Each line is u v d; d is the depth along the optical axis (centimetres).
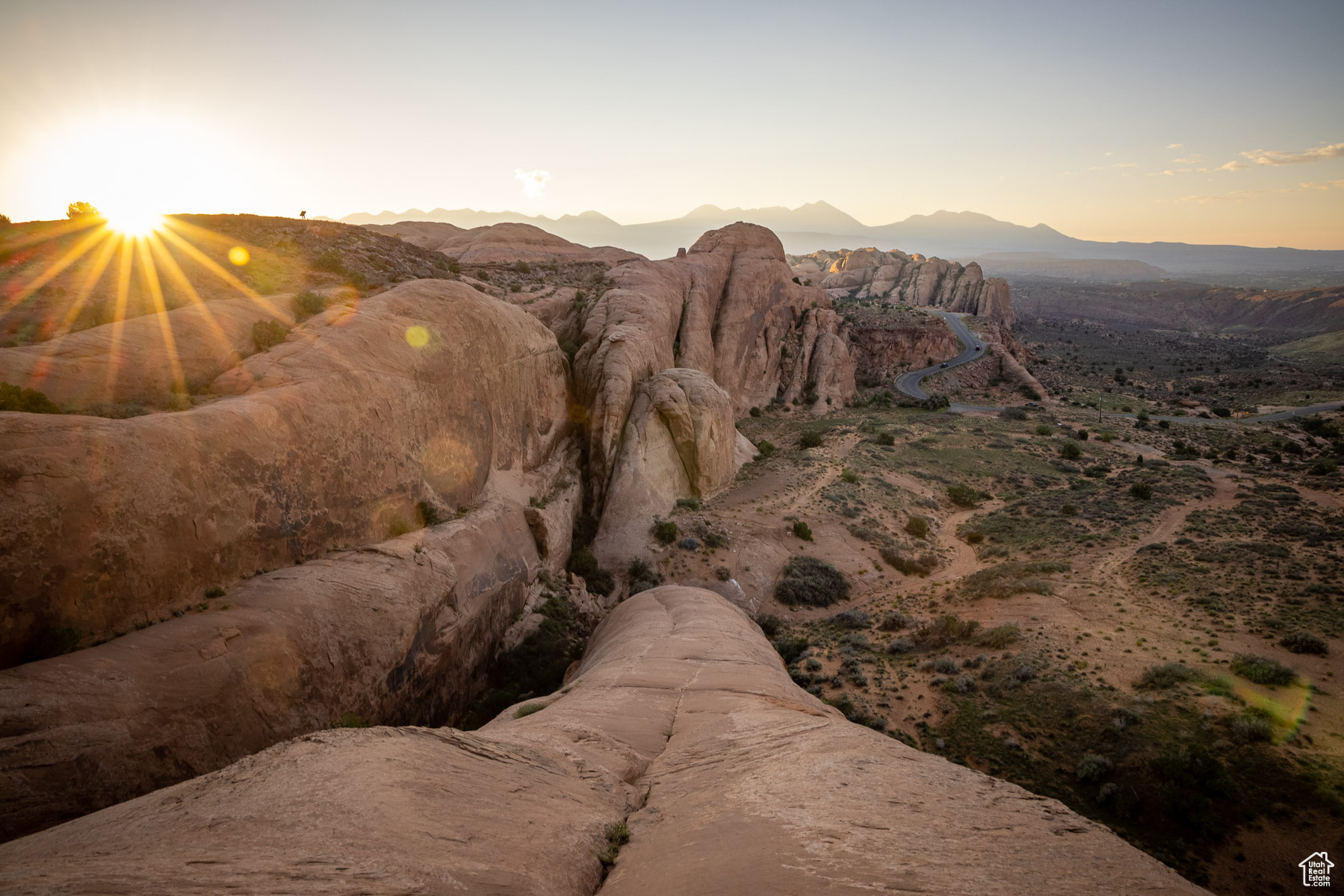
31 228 3158
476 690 2734
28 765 1108
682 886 671
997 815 805
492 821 789
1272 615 2714
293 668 1639
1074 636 2808
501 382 3788
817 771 984
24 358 1877
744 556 4209
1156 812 1914
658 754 1399
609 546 4278
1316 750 1927
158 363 2134
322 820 657
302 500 2069
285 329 2675
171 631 1500
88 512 1423
